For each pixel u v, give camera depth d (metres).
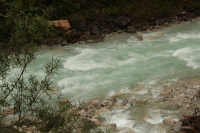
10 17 3.26
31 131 5.18
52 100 7.53
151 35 14.52
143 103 6.83
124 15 17.75
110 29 16.08
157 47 12.05
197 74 8.36
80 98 7.67
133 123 5.76
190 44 11.76
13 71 9.64
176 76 8.46
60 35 14.91
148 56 10.83
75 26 15.90
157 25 17.00
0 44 3.34
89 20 16.80
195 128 4.75
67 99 7.48
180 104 6.34
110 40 14.49
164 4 19.50
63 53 12.48
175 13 18.80
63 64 10.74
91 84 8.59
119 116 6.25
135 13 18.02
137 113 6.32
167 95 6.89
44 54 12.34
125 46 12.86
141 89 7.80
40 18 3.19
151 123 5.65
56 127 3.72
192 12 19.12
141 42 13.36
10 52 3.42
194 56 10.02
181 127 4.84
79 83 8.73
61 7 16.84
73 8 17.14
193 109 5.98
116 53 11.67
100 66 10.11
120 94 7.59
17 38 3.23
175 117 5.83
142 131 5.23
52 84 8.73
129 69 9.59
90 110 6.76
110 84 8.48
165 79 8.35
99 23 16.45
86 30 15.90
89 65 10.24
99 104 6.98
